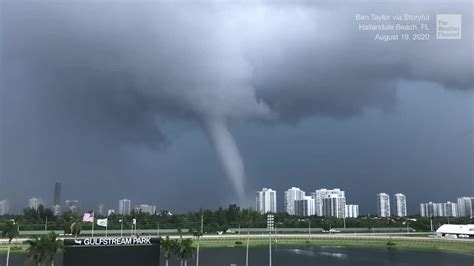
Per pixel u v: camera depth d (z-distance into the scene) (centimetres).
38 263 14275
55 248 14375
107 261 12506
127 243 12681
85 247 12400
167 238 17212
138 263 12694
